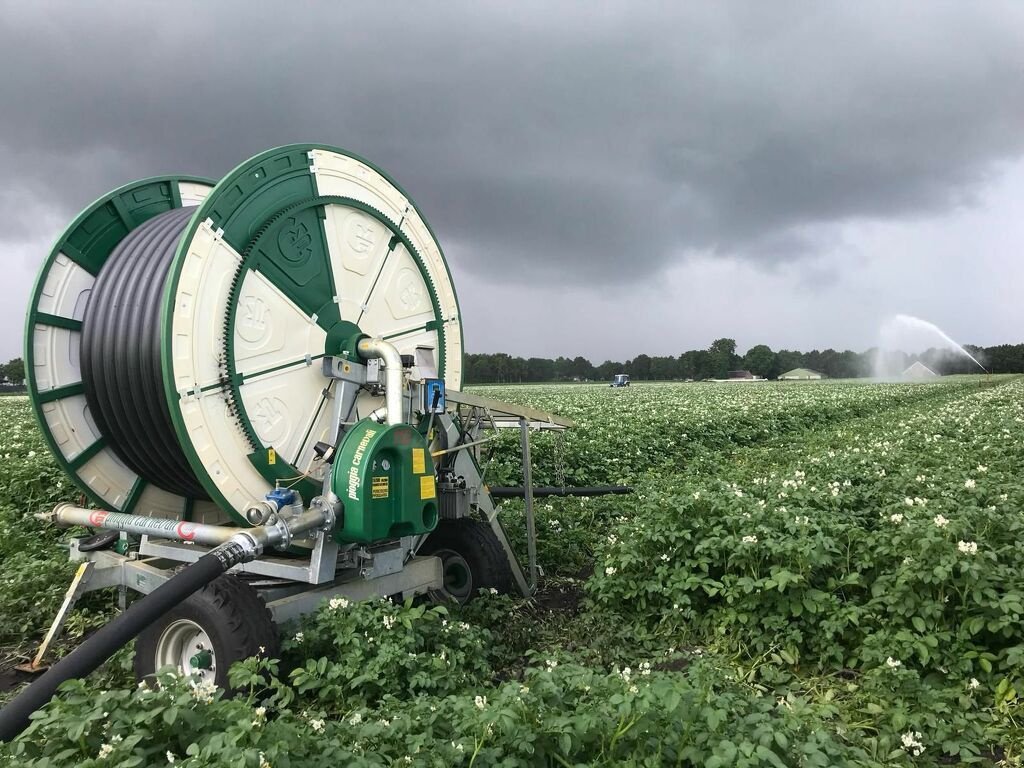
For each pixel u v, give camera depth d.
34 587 6.63
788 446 17.25
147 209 6.13
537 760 3.15
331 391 5.50
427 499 5.29
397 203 6.12
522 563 7.85
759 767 2.92
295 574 4.79
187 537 4.70
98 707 2.90
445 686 4.30
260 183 5.00
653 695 3.25
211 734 2.95
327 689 4.18
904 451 12.25
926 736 4.03
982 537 5.61
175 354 4.51
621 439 15.28
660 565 6.30
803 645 5.34
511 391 59.25
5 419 21.55
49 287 5.47
